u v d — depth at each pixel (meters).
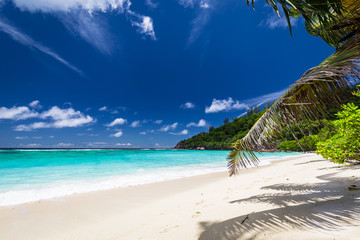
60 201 5.20
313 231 1.85
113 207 4.71
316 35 3.18
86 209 4.57
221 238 2.09
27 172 11.44
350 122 4.47
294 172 7.29
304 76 2.21
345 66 1.92
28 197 5.60
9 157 21.67
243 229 2.18
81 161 19.77
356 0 2.19
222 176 9.45
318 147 5.98
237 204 3.36
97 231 3.30
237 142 3.18
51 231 3.41
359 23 2.36
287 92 2.46
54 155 26.69
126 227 3.31
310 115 2.38
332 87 2.14
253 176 7.93
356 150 5.07
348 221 1.93
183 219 3.11
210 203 3.99
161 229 2.82
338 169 5.87
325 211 2.29
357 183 3.59
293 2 1.83
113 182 8.07
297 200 2.97
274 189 4.24
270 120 2.57
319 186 3.83
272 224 2.16
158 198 5.49
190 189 6.55
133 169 13.34
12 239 3.14
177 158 27.19
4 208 4.60
